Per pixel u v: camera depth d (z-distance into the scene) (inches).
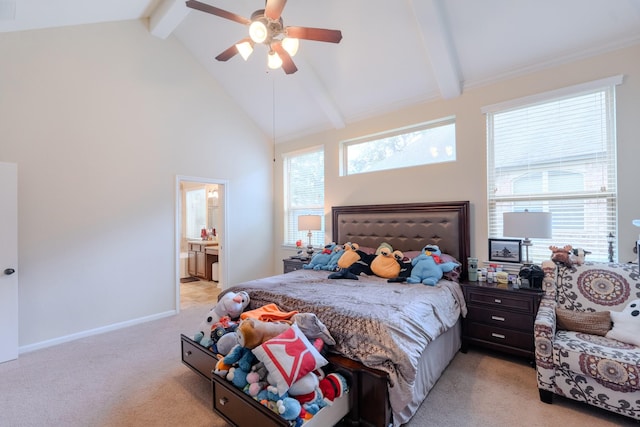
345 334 74.9
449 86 132.5
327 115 173.3
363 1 117.4
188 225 300.8
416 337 74.2
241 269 200.8
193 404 81.5
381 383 64.9
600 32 101.7
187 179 170.1
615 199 103.8
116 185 142.1
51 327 122.3
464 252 131.5
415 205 146.0
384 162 166.1
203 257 250.7
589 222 109.0
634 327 77.2
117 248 141.9
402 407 66.4
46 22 118.3
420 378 77.0
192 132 172.7
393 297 93.3
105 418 75.6
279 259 219.0
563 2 97.3
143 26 152.1
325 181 189.8
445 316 95.3
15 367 102.5
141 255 150.1
